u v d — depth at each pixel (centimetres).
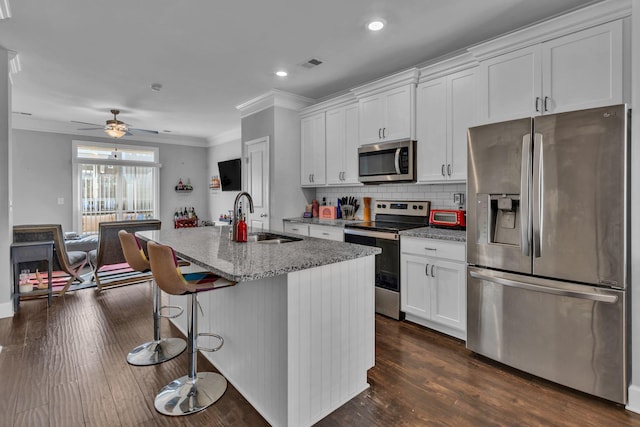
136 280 434
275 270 153
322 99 468
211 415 181
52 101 475
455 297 271
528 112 244
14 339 274
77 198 643
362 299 204
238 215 256
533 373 213
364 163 373
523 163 209
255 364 187
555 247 201
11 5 241
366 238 340
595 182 187
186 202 786
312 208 473
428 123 319
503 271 226
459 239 265
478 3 240
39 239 368
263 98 454
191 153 791
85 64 347
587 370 193
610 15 210
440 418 178
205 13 253
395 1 238
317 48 312
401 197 383
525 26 271
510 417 178
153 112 538
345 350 193
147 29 276
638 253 180
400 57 332
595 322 189
